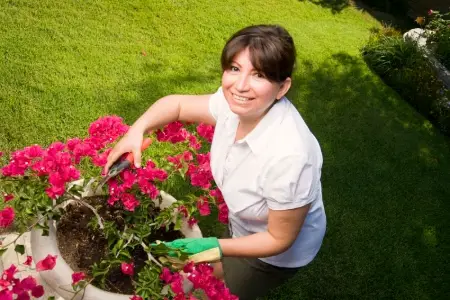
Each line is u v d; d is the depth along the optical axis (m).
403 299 3.55
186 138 2.67
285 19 6.78
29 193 2.18
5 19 4.77
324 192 4.21
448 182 4.83
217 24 5.97
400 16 8.30
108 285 2.40
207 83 4.95
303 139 1.89
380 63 6.32
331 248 3.72
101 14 5.36
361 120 5.31
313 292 3.38
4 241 2.82
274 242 1.99
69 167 2.19
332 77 5.87
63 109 4.04
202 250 2.06
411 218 4.25
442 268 3.88
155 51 5.14
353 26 7.35
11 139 3.66
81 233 2.54
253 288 2.48
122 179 2.38
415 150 5.14
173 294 2.10
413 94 5.97
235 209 2.14
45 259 2.09
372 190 4.41
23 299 1.98
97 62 4.68
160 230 2.61
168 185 2.60
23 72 4.25
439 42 6.61
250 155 1.97
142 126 2.33
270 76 1.75
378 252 3.82
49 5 5.16
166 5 5.89
